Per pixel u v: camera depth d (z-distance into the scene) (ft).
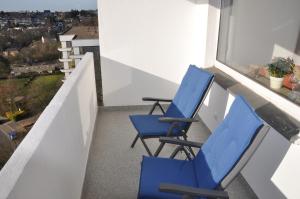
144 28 11.91
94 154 9.29
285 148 5.79
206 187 5.13
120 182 7.82
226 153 5.15
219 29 10.93
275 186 6.20
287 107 6.59
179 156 9.10
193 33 12.27
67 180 5.52
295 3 7.11
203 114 11.34
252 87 8.36
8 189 2.78
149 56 12.41
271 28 7.94
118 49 12.11
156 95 13.12
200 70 8.36
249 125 4.78
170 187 4.44
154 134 7.68
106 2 11.32
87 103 9.19
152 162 6.23
